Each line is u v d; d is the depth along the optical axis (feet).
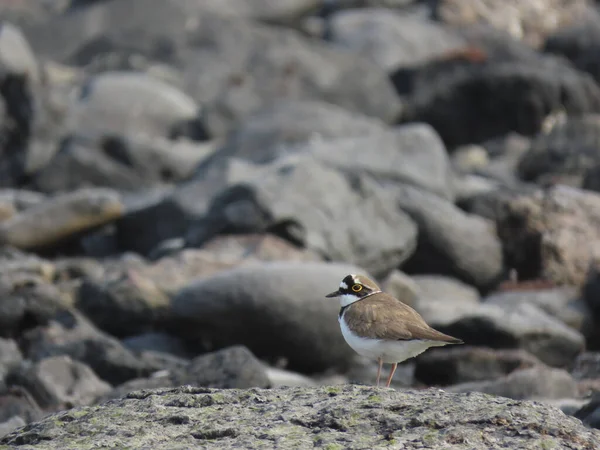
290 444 20.34
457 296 58.23
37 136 82.48
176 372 36.94
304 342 45.52
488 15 134.82
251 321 45.32
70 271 56.95
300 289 45.52
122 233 66.74
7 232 61.67
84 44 114.83
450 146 105.40
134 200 70.64
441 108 104.63
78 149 79.92
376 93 103.55
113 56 110.73
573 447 20.25
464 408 21.71
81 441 21.08
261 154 76.02
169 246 59.72
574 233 63.00
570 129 91.40
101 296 49.75
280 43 108.68
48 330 46.21
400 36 119.34
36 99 83.41
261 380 36.14
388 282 53.21
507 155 96.12
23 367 41.22
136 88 94.17
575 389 39.83
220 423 21.68
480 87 104.12
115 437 21.18
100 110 91.66
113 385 42.01
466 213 66.03
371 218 59.11
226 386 35.83
